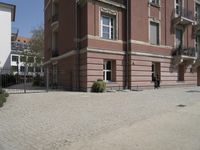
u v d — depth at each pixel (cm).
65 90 2091
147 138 629
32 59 5175
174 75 2502
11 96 1558
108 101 1312
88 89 1880
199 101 1300
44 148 570
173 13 2550
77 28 2077
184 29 2680
